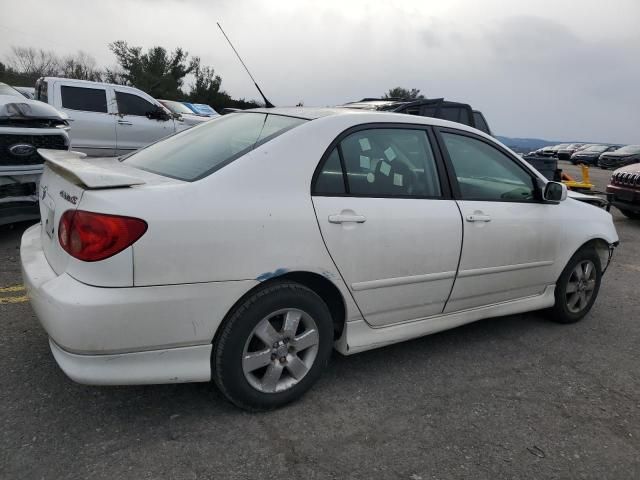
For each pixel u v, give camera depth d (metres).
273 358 2.72
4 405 2.66
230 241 2.44
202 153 2.90
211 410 2.76
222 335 2.54
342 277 2.82
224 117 3.55
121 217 2.22
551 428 2.84
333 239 2.75
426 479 2.37
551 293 4.14
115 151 10.30
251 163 2.62
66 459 2.32
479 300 3.59
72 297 2.21
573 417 2.96
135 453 2.39
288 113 3.17
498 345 3.86
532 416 2.94
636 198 9.23
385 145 3.11
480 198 3.49
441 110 8.50
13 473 2.21
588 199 5.45
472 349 3.76
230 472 2.32
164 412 2.72
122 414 2.67
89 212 2.24
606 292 5.32
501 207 3.57
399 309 3.15
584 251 4.25
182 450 2.43
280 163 2.68
